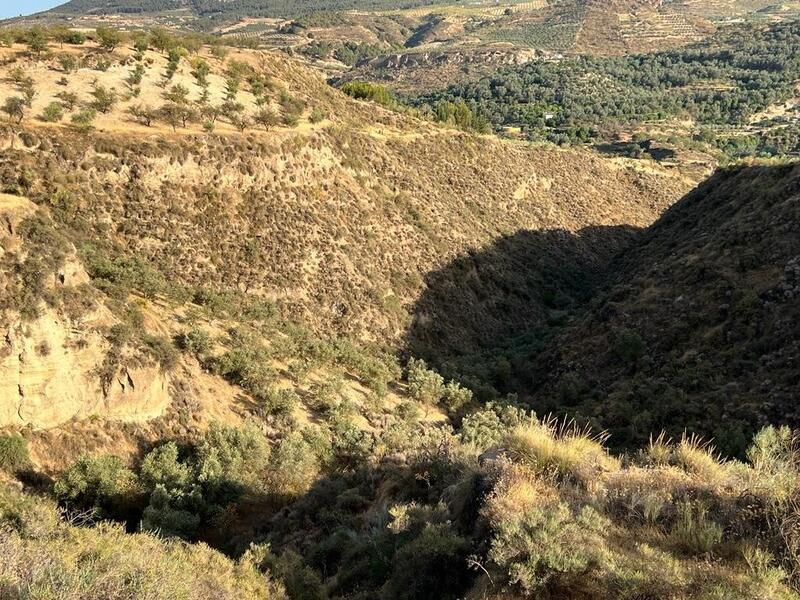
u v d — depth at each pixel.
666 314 33.81
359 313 37.19
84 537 10.25
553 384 35.50
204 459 19.11
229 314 29.72
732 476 7.48
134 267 27.39
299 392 27.03
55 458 18.05
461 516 8.61
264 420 23.75
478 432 25.03
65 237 21.33
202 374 24.38
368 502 15.10
